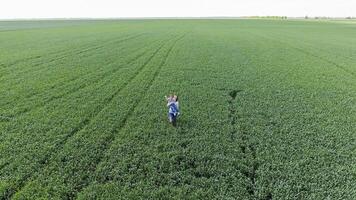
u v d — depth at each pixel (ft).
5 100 53.06
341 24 352.69
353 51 123.13
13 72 73.41
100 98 55.47
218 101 55.16
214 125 44.16
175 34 182.39
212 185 29.76
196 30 223.92
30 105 50.96
